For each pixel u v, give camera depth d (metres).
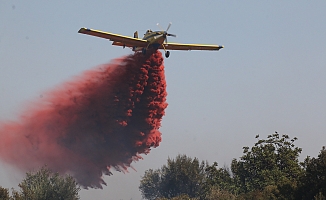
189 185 69.50
